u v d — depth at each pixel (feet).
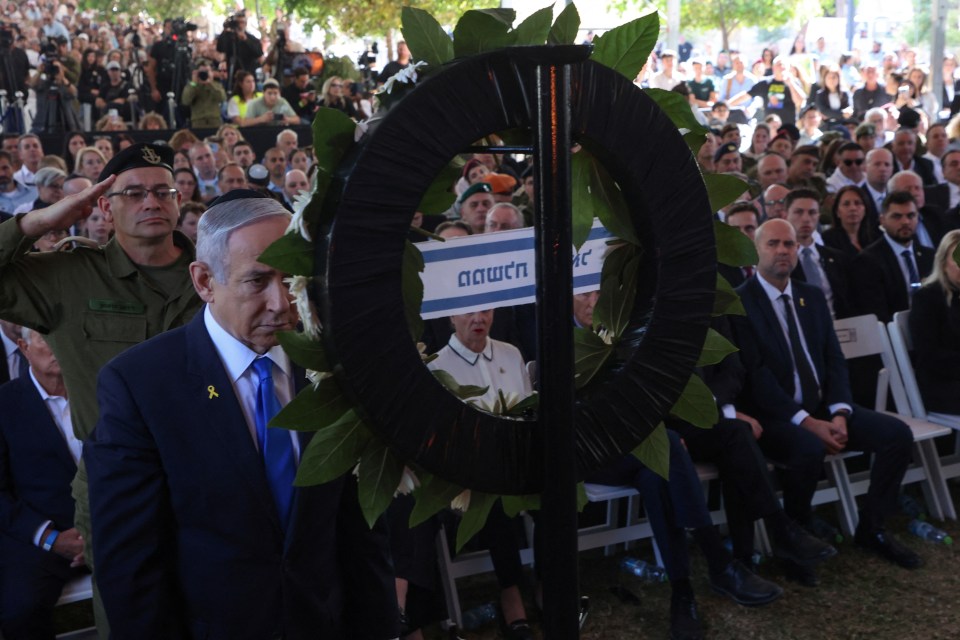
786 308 13.82
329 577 5.43
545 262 3.13
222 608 5.10
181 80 42.88
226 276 4.89
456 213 20.49
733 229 3.76
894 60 57.67
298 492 5.12
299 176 24.16
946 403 14.38
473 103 3.05
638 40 3.52
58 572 9.49
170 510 5.18
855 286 18.26
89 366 7.84
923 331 14.62
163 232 7.94
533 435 3.32
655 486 11.24
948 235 14.53
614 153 3.24
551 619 3.31
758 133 35.19
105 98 42.34
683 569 11.19
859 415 13.57
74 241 8.10
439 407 3.17
